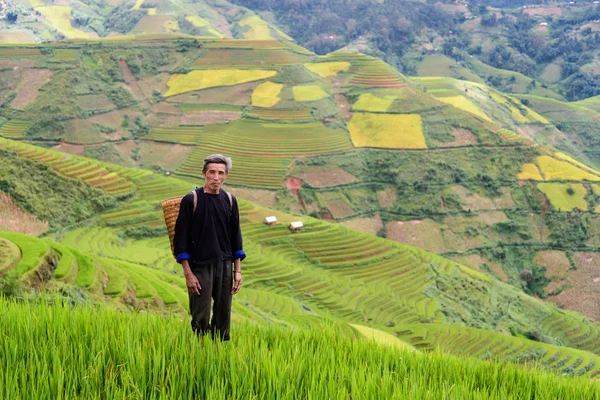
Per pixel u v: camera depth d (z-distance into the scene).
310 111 154.88
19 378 7.20
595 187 130.62
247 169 134.75
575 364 53.81
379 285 83.00
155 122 155.62
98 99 157.75
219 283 9.32
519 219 126.25
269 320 41.53
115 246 73.62
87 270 31.03
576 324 83.06
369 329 42.59
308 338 10.45
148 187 95.38
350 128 151.88
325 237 93.06
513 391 9.80
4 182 73.94
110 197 85.56
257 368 8.04
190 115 156.50
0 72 163.50
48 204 76.62
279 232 92.94
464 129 148.38
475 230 123.06
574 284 112.81
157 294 33.09
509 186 132.38
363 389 8.16
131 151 145.88
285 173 133.38
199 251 9.17
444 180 132.88
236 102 160.38
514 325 79.25
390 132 147.88
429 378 9.79
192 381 7.52
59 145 143.25
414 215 126.69
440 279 86.25
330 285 78.56
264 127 149.75
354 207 128.25
